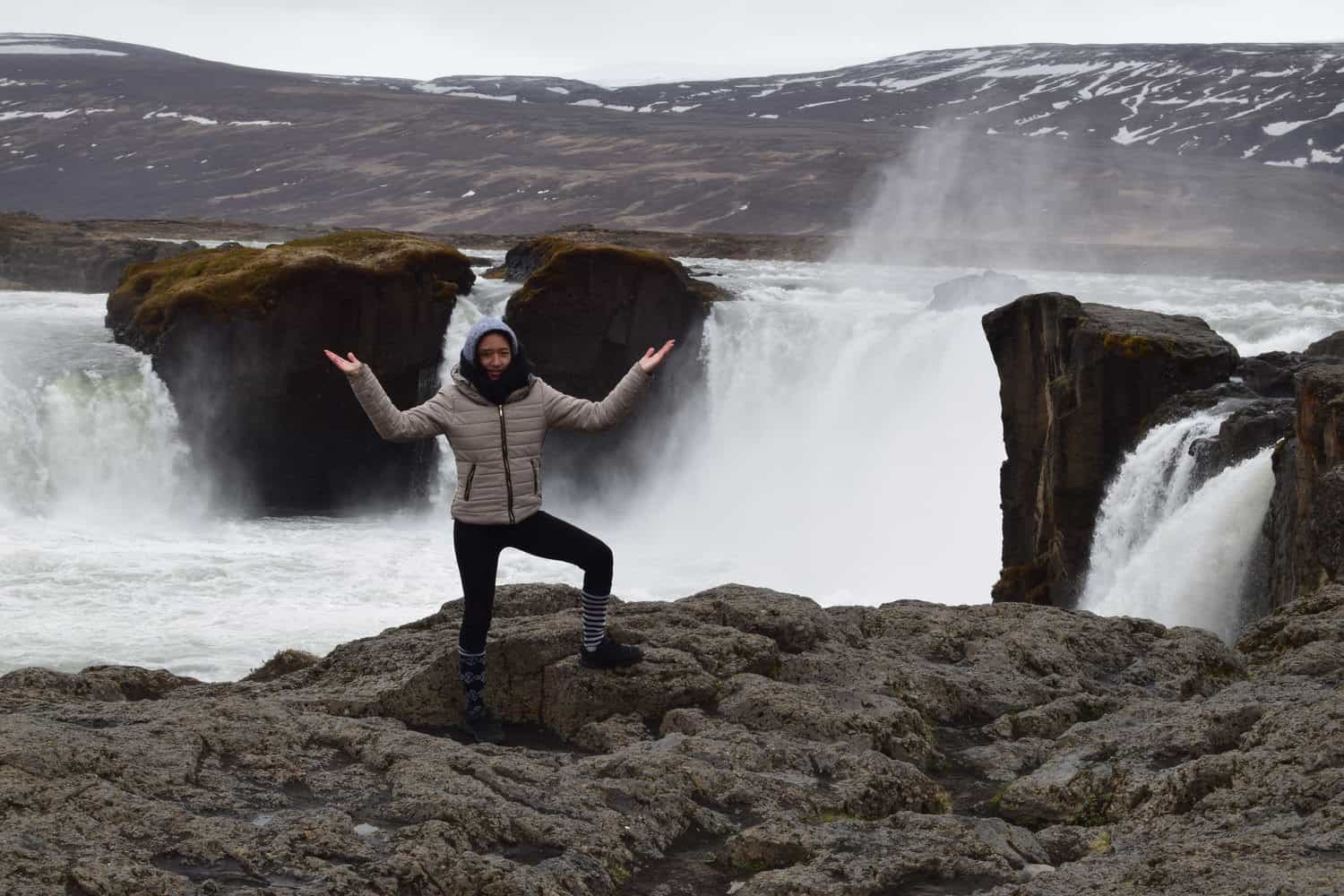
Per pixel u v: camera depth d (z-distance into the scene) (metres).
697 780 6.47
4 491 41.00
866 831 5.91
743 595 9.52
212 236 109.25
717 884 5.60
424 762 6.24
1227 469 20.80
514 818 5.71
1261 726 6.45
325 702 7.80
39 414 41.94
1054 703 8.17
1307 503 16.30
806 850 5.67
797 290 60.97
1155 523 22.81
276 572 30.80
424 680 7.96
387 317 46.25
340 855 5.22
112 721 6.72
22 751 5.70
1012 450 28.94
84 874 4.72
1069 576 25.28
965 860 5.58
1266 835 5.17
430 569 32.41
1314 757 5.86
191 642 24.17
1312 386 16.36
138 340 44.94
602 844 5.66
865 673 8.38
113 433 42.88
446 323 48.38
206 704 7.00
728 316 48.41
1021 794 6.68
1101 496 24.72
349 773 6.20
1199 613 20.38
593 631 7.82
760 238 133.00
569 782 6.26
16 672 8.27
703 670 8.02
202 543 36.75
